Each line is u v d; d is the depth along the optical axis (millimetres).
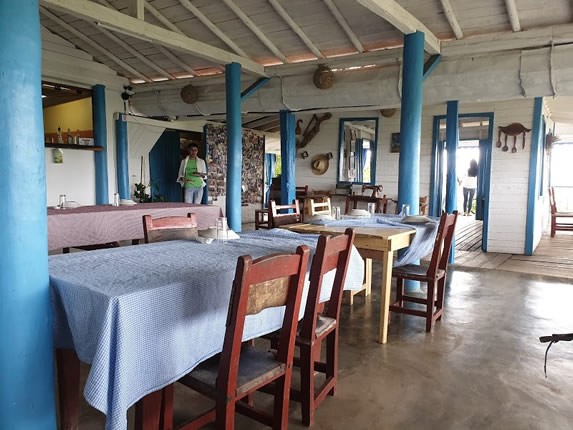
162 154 9781
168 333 1585
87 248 4531
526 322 3760
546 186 10094
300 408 2334
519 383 2652
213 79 7125
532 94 4805
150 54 7020
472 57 4906
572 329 3596
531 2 4277
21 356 1575
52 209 4211
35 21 1552
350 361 2939
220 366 1617
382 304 3250
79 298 1573
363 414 2297
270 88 6363
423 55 4625
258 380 1722
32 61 1537
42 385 1648
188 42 5344
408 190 4520
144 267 1909
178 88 7602
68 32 6891
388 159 8250
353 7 4969
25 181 1535
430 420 2248
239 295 1539
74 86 7434
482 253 7180
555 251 7418
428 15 4629
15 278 1537
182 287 1634
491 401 2441
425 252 3895
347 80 5793
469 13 4555
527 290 4816
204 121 9703
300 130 8961
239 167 6105
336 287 2373
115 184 8164
